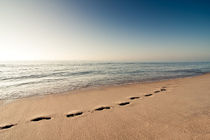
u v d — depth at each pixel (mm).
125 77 13969
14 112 4133
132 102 4902
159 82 10383
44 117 3672
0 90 7867
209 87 7309
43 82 10828
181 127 2744
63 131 2836
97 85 9430
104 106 4520
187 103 4438
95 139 2500
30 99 5848
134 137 2490
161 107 4156
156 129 2738
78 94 6719
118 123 3127
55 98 5961
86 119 3439
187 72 19734
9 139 2604
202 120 3000
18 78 13461
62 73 18812
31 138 2611
